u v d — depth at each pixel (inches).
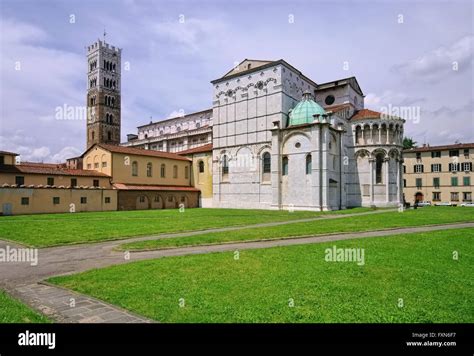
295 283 436.1
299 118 2303.2
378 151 2437.3
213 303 363.9
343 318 325.1
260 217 1581.0
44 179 2144.4
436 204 3287.4
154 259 600.7
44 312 355.3
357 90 3019.2
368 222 1226.0
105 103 4525.1
